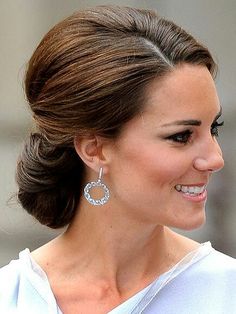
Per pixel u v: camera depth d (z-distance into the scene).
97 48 5.35
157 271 5.95
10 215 10.65
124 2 10.80
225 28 10.33
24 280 6.03
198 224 5.44
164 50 5.30
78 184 5.96
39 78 5.64
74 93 5.37
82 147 5.57
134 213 5.54
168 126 5.23
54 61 5.50
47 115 5.60
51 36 5.62
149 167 5.29
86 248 5.96
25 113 10.88
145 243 5.84
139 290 5.86
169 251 6.06
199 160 5.30
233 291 5.87
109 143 5.45
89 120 5.37
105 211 5.72
